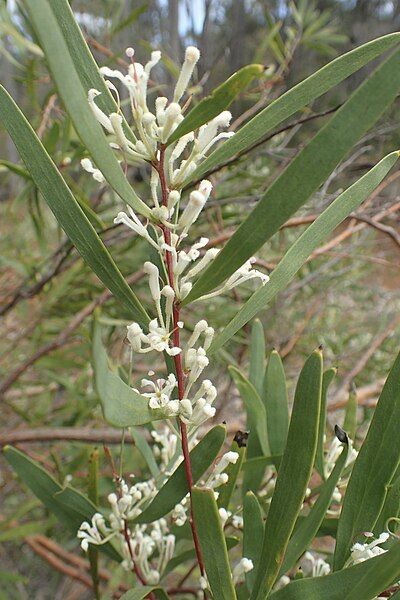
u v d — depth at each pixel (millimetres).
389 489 129
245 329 411
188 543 200
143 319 115
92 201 389
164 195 108
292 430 111
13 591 465
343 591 108
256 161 463
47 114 300
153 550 192
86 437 318
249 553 136
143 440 175
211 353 117
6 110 106
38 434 321
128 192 98
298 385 110
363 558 122
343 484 179
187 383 125
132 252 386
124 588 262
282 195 97
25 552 490
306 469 111
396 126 386
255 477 180
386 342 477
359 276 540
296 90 106
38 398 499
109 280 112
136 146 106
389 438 124
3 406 448
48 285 399
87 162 108
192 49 101
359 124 90
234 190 429
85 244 110
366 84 89
